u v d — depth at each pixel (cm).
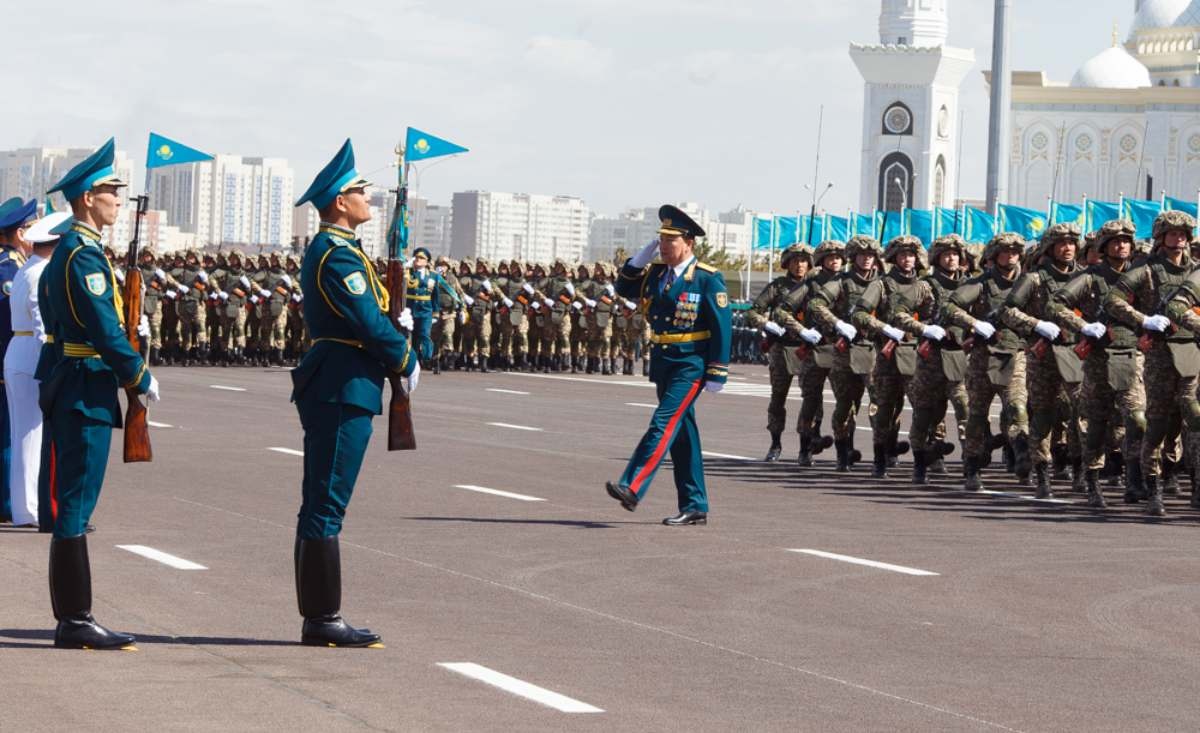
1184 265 1853
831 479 2153
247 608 1205
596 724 902
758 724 912
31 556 1421
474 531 1598
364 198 1093
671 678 1016
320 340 1081
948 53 15712
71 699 930
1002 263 2027
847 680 1020
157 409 2989
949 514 1817
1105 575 1420
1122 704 974
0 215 1627
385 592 1280
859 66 15912
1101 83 16000
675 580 1357
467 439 2564
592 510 1767
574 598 1272
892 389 2150
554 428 2809
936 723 922
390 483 1964
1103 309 1861
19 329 1588
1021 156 15438
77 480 1059
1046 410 1970
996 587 1353
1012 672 1052
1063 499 1980
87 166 1068
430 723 896
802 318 2312
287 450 2305
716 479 2120
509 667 1035
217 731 870
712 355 1666
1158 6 16738
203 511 1691
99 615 1166
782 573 1399
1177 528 1731
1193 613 1259
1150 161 15125
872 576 1392
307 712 913
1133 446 1905
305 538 1081
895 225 6525
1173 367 1811
